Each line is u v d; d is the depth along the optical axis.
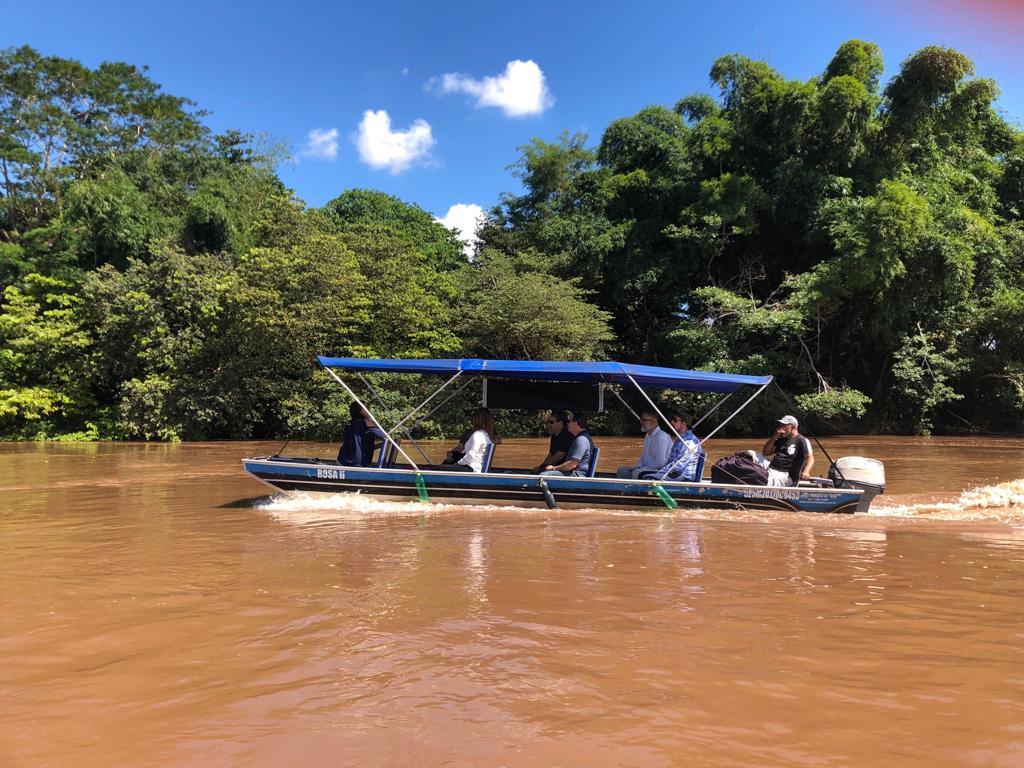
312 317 18.48
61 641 3.16
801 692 2.57
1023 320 21.89
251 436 19.80
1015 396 23.14
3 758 2.12
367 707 2.46
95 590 4.02
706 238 22.59
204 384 18.70
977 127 25.41
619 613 3.54
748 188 22.30
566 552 5.07
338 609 3.62
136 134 35.38
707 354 22.23
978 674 2.76
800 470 7.86
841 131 21.28
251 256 19.69
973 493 8.65
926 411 23.20
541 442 18.16
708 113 27.86
